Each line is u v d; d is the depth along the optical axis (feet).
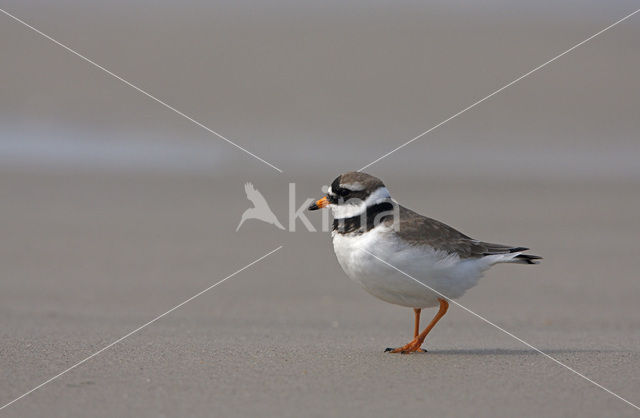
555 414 19.95
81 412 19.85
